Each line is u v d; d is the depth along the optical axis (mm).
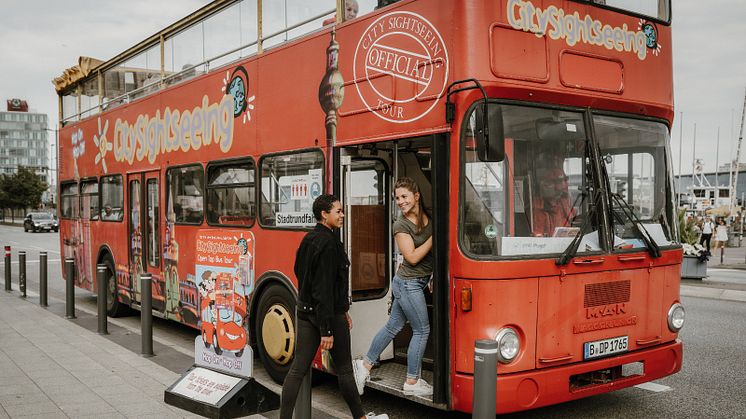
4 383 6793
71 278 11211
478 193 5109
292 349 6793
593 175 5535
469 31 5031
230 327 6410
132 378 7016
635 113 5961
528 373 5035
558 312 5215
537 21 5328
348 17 6207
